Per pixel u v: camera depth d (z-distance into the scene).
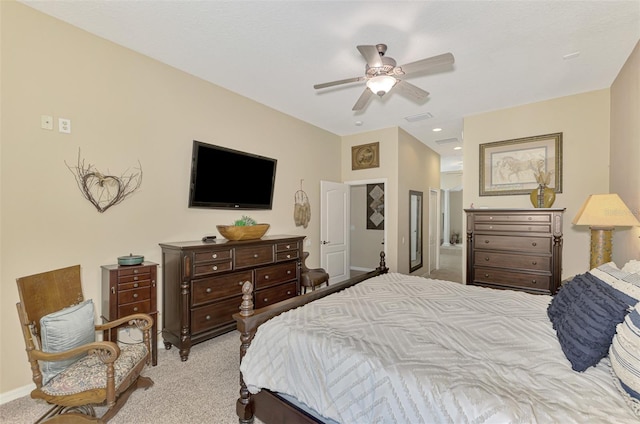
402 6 2.18
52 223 2.35
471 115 4.50
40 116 2.29
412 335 1.58
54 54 2.36
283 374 1.60
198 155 3.29
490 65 3.02
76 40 2.48
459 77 3.28
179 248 2.71
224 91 3.65
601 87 3.52
